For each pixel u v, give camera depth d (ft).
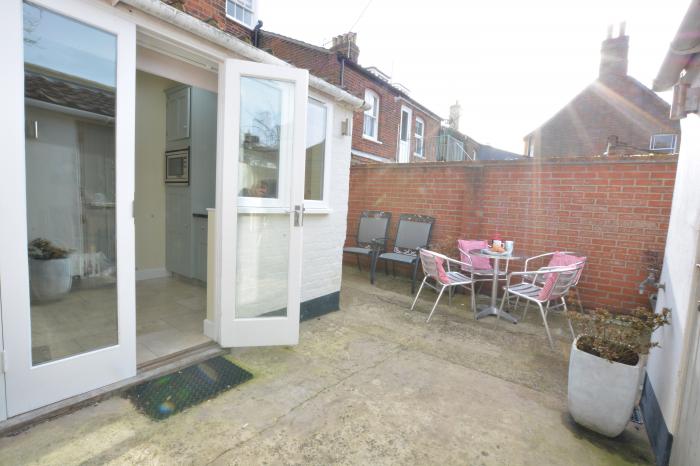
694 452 5.18
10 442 5.92
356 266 22.11
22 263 6.17
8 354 6.10
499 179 16.39
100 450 5.89
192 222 15.14
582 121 53.62
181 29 8.01
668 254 8.55
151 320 11.27
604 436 6.98
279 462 5.85
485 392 8.37
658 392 7.09
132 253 7.63
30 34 6.20
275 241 10.23
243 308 10.18
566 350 10.87
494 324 12.96
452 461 6.09
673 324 6.94
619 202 13.56
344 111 13.28
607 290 13.89
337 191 13.34
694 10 5.17
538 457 6.31
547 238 15.24
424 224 18.61
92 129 7.18
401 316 13.48
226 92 9.04
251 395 7.75
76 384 7.00
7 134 5.87
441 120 46.83
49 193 6.91
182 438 6.28
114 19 6.97
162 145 16.39
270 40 32.81
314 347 10.39
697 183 6.64
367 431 6.75
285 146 10.14
